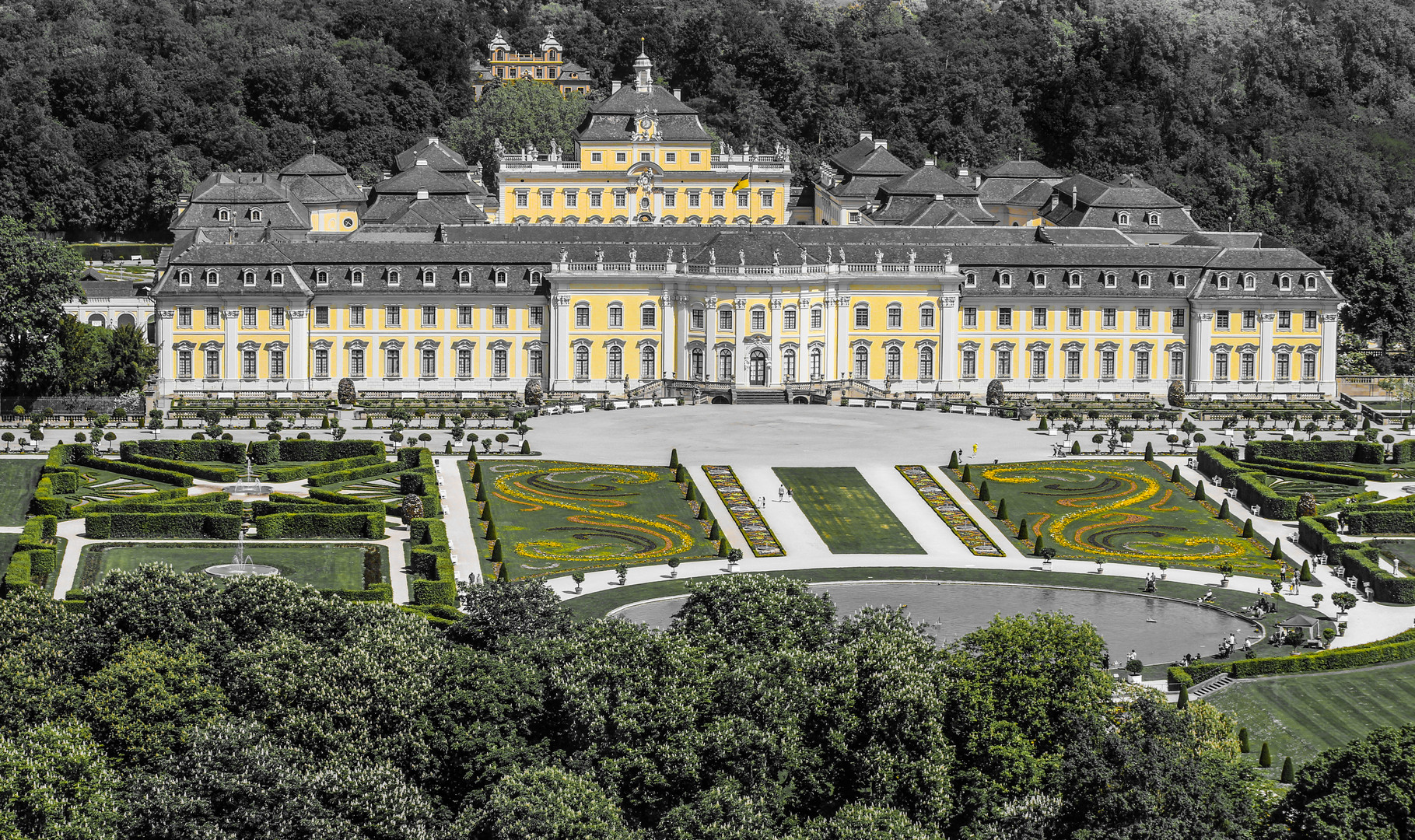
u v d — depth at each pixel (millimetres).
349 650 140125
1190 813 123375
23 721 134375
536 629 154375
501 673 137875
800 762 135500
